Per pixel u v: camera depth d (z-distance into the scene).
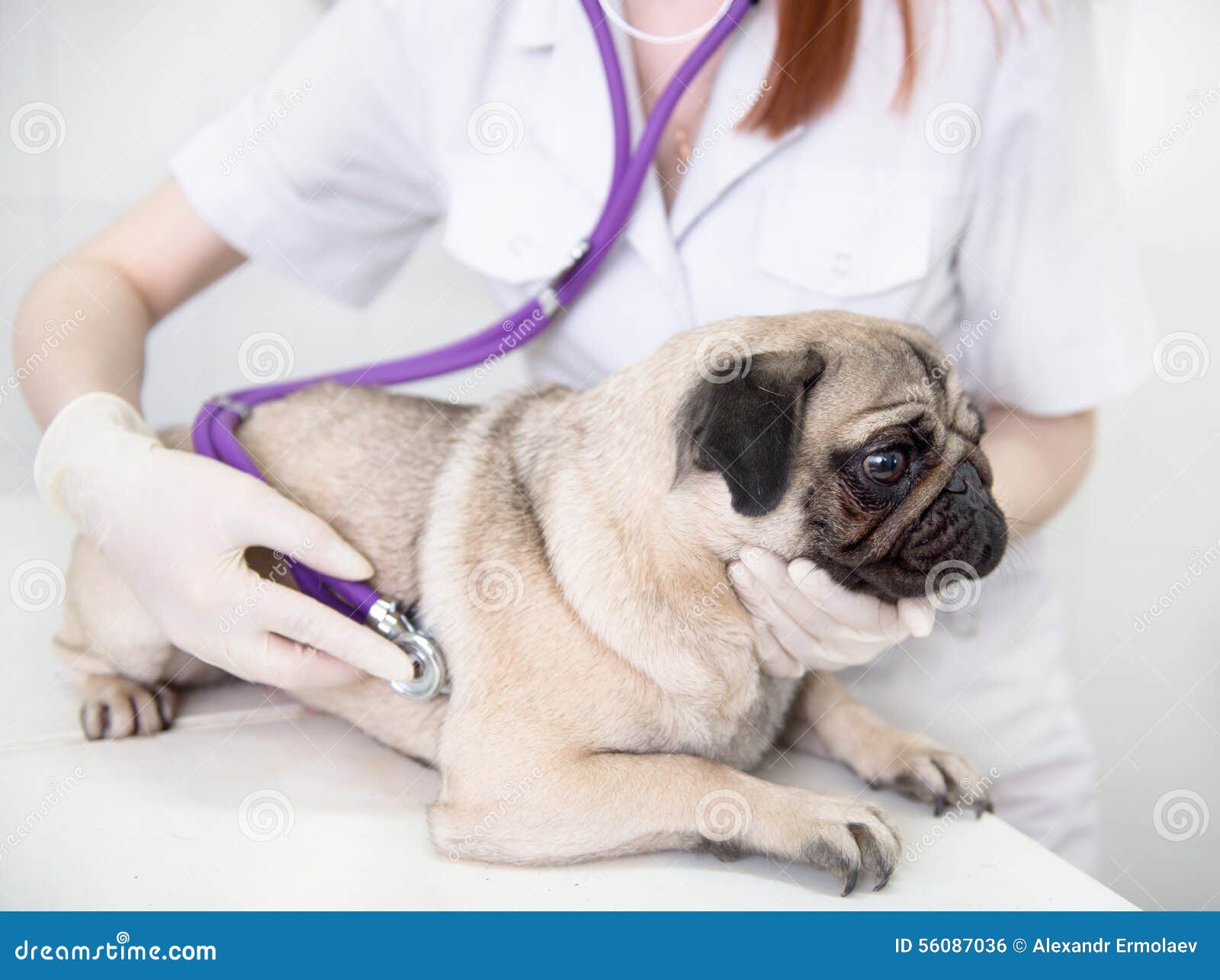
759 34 1.58
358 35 1.80
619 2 1.67
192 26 2.44
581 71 1.63
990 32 1.58
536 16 1.64
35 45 2.34
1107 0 1.84
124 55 2.40
